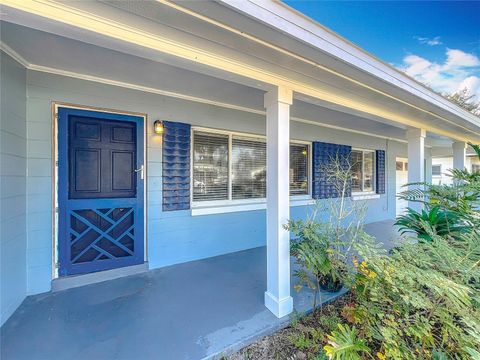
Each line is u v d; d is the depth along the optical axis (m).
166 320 2.00
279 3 1.43
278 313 2.05
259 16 1.36
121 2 1.19
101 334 1.82
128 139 2.94
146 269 3.04
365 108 2.94
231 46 1.63
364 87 2.38
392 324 1.39
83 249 2.69
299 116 4.33
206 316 2.06
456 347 1.39
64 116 2.55
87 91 2.66
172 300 2.33
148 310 2.15
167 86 2.92
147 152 3.05
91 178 2.73
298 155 4.93
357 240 2.09
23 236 2.28
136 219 2.99
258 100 3.47
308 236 1.99
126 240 2.95
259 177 4.22
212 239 3.61
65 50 2.02
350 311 1.69
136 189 2.99
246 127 3.95
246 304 2.26
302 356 1.66
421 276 1.33
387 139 6.53
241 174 4.02
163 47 1.51
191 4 1.23
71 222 2.62
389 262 1.48
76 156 2.64
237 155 3.98
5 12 1.14
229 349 1.69
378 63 2.15
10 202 2.04
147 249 3.06
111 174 2.84
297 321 1.98
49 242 2.49
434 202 2.61
